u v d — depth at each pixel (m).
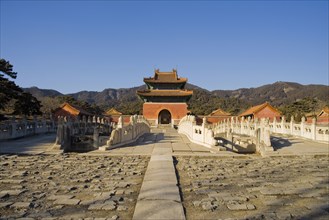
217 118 75.44
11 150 19.11
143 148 21.00
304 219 7.03
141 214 7.20
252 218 7.07
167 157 16.73
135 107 107.38
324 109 68.69
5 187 9.97
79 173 12.47
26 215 7.22
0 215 7.21
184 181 11.05
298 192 9.38
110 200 8.41
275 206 8.01
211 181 10.95
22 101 49.59
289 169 13.72
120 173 12.50
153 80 73.19
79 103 93.56
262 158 17.97
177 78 75.50
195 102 133.12
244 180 11.15
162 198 8.52
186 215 7.29
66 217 7.09
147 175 11.80
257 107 70.94
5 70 46.16
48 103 90.00
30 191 9.48
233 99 139.75
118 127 23.00
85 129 33.25
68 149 21.73
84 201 8.33
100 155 17.69
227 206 7.95
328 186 10.14
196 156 17.66
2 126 24.88
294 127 31.98
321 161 16.67
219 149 19.91
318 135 26.92
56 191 9.45
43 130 35.78
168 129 59.28
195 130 25.67
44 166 14.13
